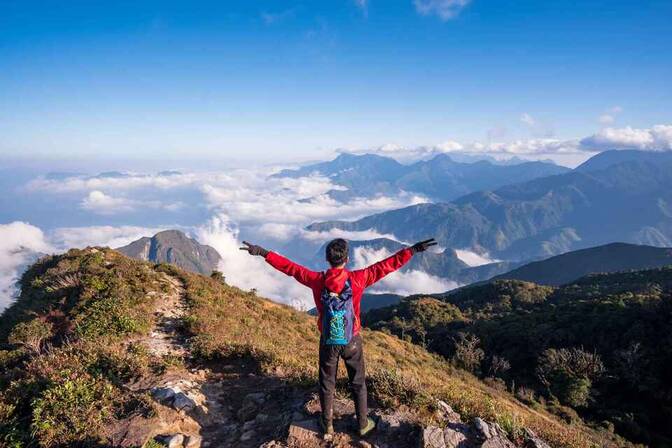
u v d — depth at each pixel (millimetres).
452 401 6422
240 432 5945
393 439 5152
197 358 9648
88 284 16516
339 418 5637
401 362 28375
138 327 12703
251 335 14750
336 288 4777
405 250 4707
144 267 20438
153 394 6750
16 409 6691
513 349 59812
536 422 7410
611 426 35156
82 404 6355
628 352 46000
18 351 12375
